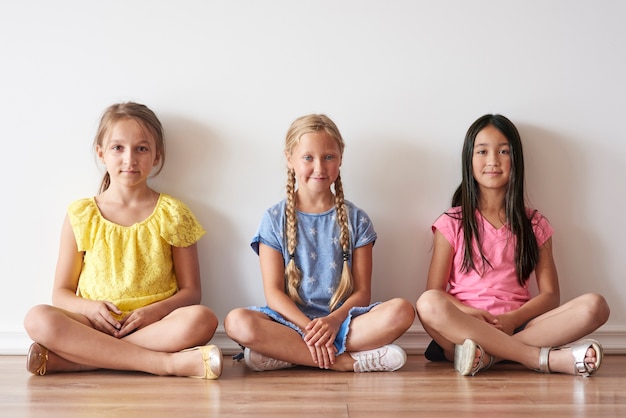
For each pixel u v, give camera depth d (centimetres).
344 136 226
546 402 155
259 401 155
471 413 145
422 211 227
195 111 226
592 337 227
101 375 186
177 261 219
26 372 191
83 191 225
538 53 226
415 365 204
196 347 184
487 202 223
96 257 212
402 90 226
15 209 225
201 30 225
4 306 224
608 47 226
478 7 225
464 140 224
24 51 223
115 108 214
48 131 224
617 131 227
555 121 227
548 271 219
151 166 216
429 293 194
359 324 194
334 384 174
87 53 224
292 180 215
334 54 225
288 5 224
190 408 149
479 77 226
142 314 200
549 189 228
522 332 198
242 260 228
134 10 224
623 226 228
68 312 194
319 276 211
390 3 225
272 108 226
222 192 227
